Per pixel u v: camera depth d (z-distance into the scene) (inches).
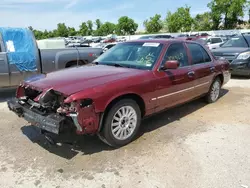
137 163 136.6
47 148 152.7
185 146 155.6
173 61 169.2
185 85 194.1
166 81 174.4
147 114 169.0
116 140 150.2
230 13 1856.5
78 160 139.5
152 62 174.4
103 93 136.9
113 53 201.2
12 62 255.0
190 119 203.0
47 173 127.6
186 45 206.2
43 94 138.6
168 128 183.9
